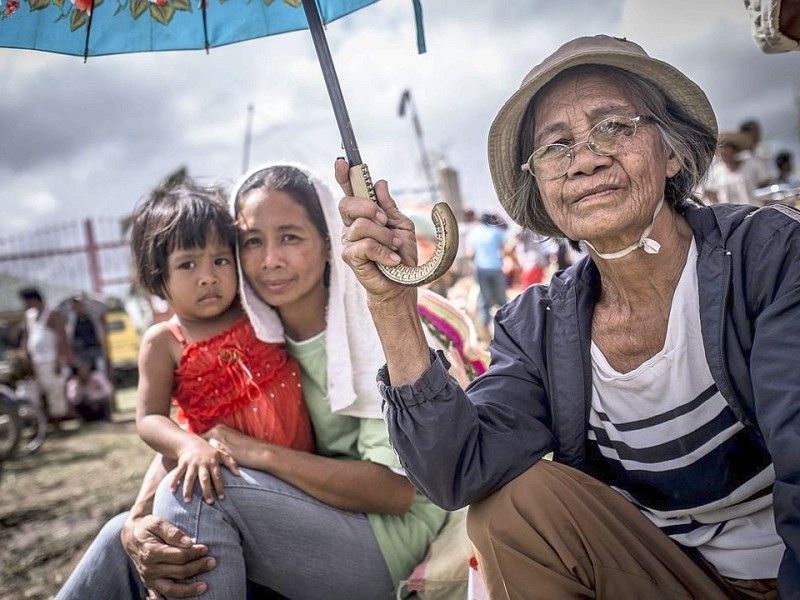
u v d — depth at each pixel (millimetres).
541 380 1872
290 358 2242
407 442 1705
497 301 9859
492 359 1956
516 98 1763
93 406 9758
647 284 1710
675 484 1729
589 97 1690
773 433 1429
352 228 1649
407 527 2141
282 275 2131
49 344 9430
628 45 1733
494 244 9789
